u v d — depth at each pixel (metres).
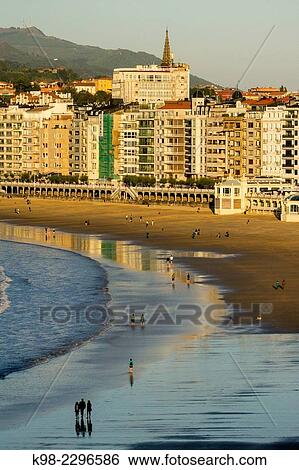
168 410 199.00
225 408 198.88
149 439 181.25
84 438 183.12
